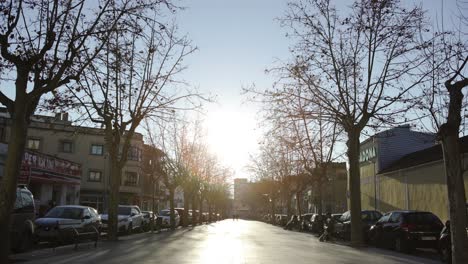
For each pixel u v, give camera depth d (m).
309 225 40.69
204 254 15.60
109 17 13.92
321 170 35.44
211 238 25.38
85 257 13.92
